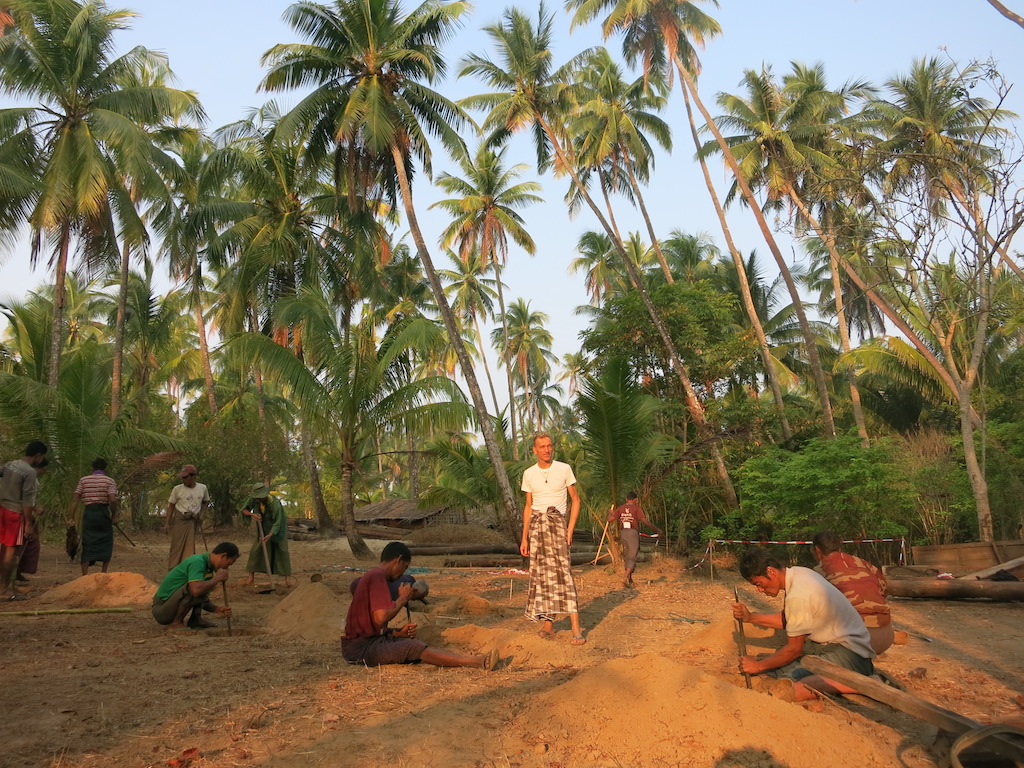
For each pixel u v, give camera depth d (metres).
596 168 27.09
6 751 3.96
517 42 23.78
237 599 9.79
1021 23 9.32
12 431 15.86
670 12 22.12
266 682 5.33
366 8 18.94
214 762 3.77
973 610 9.06
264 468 26.88
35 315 22.08
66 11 19.53
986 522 13.05
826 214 20.55
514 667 5.79
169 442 20.59
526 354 49.16
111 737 4.18
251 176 23.98
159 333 34.34
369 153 20.08
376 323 33.75
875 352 22.12
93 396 17.28
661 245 37.06
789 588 5.09
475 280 42.06
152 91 20.42
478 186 35.12
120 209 20.56
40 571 12.95
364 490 47.69
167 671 5.69
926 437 18.58
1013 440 16.12
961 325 16.50
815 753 3.90
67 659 6.12
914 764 3.87
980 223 12.28
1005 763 3.52
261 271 23.83
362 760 3.76
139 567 14.16
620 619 8.20
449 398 18.72
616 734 4.06
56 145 19.58
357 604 6.02
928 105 21.27
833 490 13.79
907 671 5.90
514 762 3.77
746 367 21.33
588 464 13.73
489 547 19.45
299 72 19.53
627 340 20.58
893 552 13.79
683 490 17.34
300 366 17.94
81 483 10.88
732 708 4.17
